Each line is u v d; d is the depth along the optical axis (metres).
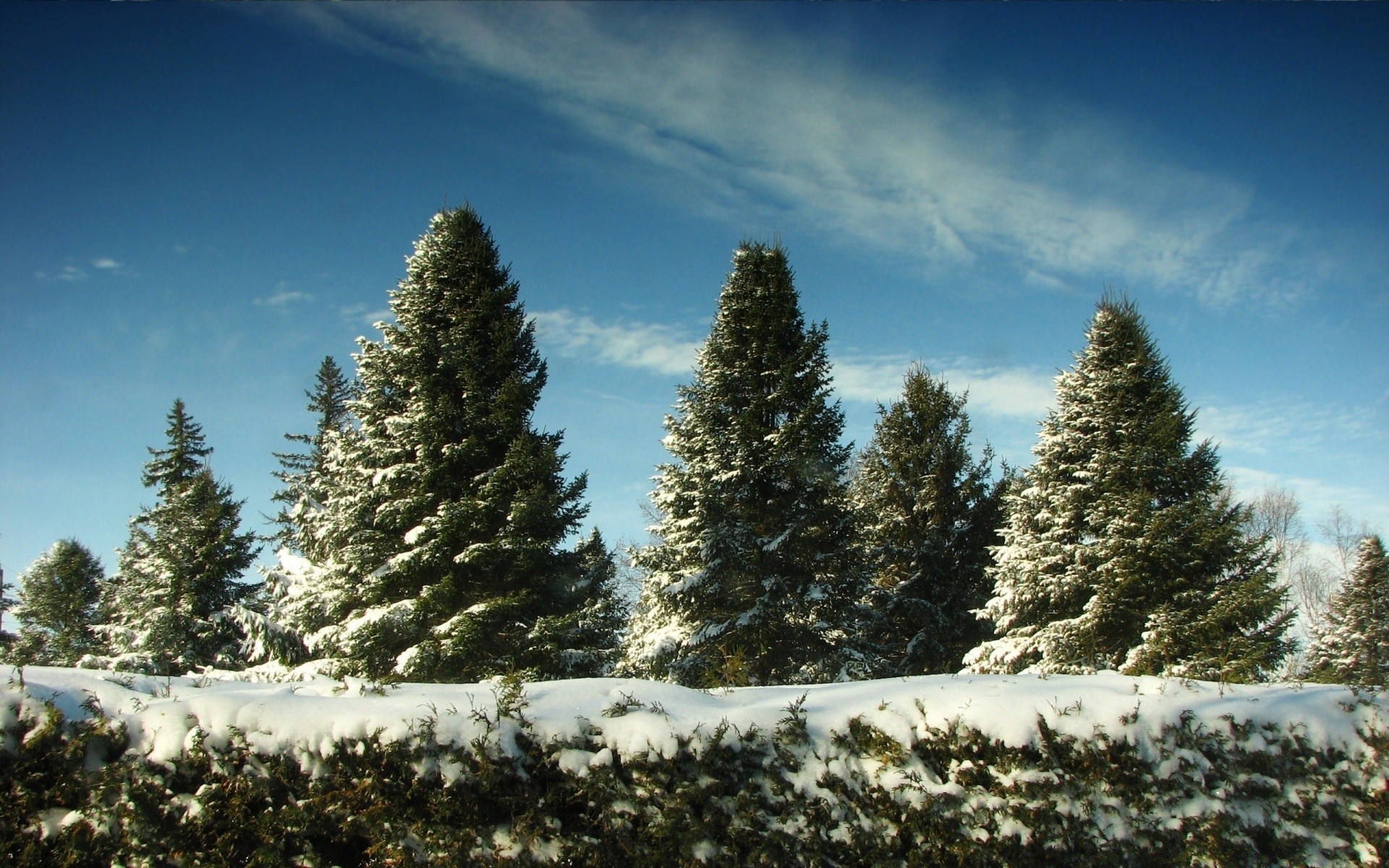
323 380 33.38
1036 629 19.30
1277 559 17.20
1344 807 6.30
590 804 5.45
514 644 15.59
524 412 17.88
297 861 5.32
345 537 17.48
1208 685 7.31
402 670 14.60
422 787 5.36
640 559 19.06
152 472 30.75
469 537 16.39
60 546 41.16
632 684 6.76
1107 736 6.15
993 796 5.88
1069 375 20.78
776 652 17.72
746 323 19.80
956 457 24.59
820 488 18.67
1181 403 19.42
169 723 5.55
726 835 5.51
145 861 5.23
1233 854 5.94
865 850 5.64
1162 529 16.91
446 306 18.67
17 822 5.22
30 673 6.01
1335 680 8.44
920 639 21.95
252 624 17.30
